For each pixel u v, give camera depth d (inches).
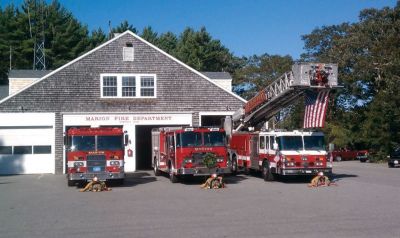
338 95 2181.3
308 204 612.1
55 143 1253.7
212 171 921.5
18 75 1419.8
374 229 435.5
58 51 2459.4
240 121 1167.6
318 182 870.4
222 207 598.9
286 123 2477.9
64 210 604.4
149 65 1316.4
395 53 1831.9
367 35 2070.6
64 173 1248.2
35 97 1252.5
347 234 415.2
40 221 521.3
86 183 945.5
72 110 1269.7
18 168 1237.7
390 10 2084.2
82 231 455.8
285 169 916.6
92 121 1277.1
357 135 2068.2
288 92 954.1
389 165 1501.0
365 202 621.0
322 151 927.7
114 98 1291.8
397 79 1775.3
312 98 954.1
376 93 1987.0
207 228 455.5
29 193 812.6
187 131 928.3
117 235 431.5
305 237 405.7
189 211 569.3
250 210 567.5
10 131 1240.2
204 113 1333.7
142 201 677.3
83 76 1282.0
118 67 1300.4
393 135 1792.6
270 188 833.5
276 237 407.8
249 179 1027.9
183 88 1328.7
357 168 1430.9
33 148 1246.9
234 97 1350.9
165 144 1033.5
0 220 533.0
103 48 1296.8
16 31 2428.6
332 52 2132.1
